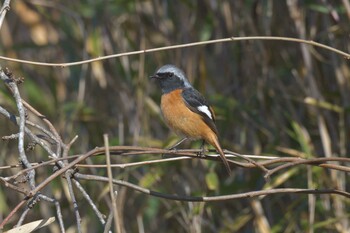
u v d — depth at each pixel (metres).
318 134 12.26
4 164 12.90
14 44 13.33
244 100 12.43
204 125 9.42
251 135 12.33
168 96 9.68
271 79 12.25
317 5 11.54
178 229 12.61
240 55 12.39
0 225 6.06
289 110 12.11
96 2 12.88
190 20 12.59
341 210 11.46
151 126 12.89
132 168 11.77
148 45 12.74
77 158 6.73
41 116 7.80
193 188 12.01
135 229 12.54
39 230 12.71
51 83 13.48
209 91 12.60
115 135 13.00
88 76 13.18
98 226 12.27
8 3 8.06
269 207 12.32
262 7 12.03
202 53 12.16
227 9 12.33
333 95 11.80
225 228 11.73
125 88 12.84
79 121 12.97
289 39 8.19
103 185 12.02
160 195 7.09
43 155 12.62
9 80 7.61
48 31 13.66
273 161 7.73
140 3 12.86
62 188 12.84
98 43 12.68
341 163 11.73
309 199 11.20
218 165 12.53
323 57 12.33
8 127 13.02
